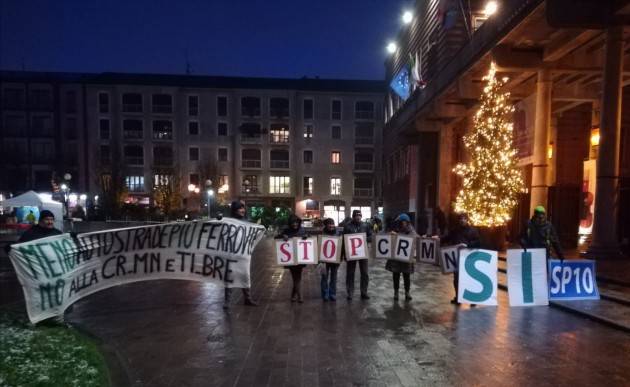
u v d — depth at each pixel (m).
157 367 4.80
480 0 21.84
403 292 9.45
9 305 8.09
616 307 7.55
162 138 51.81
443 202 23.84
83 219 33.84
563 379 4.58
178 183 44.06
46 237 6.56
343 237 8.51
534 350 5.49
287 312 7.43
